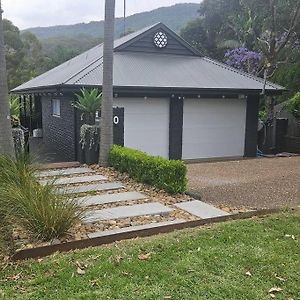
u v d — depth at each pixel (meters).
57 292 3.18
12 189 4.61
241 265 3.71
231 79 13.12
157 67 12.82
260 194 6.68
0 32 7.21
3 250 3.92
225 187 7.22
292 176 8.33
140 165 7.23
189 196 6.32
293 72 20.02
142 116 11.59
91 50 17.59
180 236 4.46
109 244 4.28
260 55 22.25
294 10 19.61
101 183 7.22
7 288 3.24
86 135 9.29
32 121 18.22
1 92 7.29
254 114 13.38
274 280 3.44
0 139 7.30
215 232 4.59
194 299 3.11
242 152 13.41
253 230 4.66
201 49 30.88
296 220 5.04
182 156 12.40
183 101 12.12
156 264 3.70
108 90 8.62
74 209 4.56
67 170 8.54
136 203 5.87
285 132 14.38
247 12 24.03
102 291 3.20
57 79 11.68
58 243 4.12
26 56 40.28
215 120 12.80
